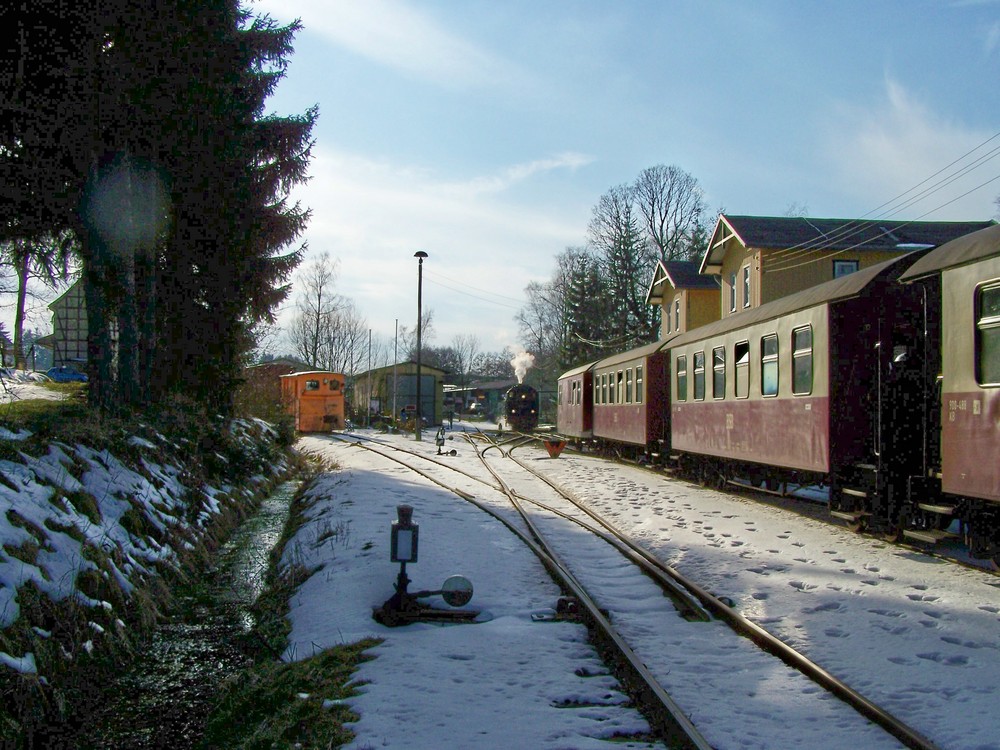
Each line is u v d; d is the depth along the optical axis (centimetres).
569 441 3588
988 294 784
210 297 1747
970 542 838
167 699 591
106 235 1290
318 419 4284
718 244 3225
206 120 1452
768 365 1327
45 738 512
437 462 2331
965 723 442
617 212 5638
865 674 531
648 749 426
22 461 787
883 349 997
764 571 854
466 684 529
